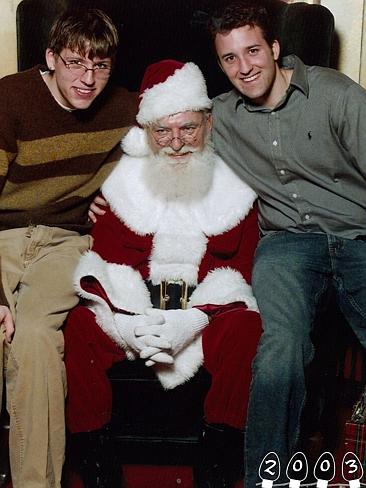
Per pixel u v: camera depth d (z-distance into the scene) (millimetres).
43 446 2150
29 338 2164
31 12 2559
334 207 2371
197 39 2582
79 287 2262
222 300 2291
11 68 2992
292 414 2150
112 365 2264
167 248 2379
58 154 2373
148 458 2398
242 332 2199
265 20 2291
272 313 2195
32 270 2361
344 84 2297
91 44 2230
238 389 2197
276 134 2334
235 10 2273
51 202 2432
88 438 2252
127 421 2314
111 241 2422
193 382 2283
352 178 2355
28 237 2402
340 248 2352
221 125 2416
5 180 2363
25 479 2156
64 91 2287
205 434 2248
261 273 2291
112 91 2430
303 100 2309
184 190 2383
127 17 2582
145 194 2426
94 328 2232
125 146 2434
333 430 2600
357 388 2676
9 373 2189
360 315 2336
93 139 2395
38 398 2146
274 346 2133
